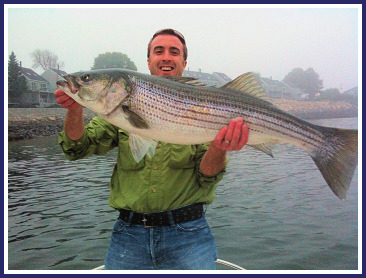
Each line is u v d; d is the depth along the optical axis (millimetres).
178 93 1091
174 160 1130
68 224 2811
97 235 2582
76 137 1104
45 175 4707
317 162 1178
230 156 6402
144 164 1143
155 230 1130
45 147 7844
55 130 11117
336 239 2420
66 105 1053
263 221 2787
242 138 1051
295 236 2469
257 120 1138
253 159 6020
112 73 1090
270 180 4262
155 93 1083
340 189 1133
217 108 1105
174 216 1131
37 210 3170
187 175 1157
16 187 4023
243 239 2426
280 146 7879
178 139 1100
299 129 1172
